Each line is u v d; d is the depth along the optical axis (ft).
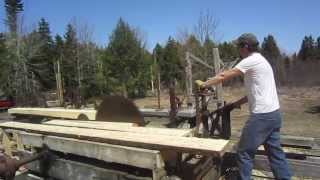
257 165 17.34
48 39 151.64
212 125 19.66
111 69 121.49
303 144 19.47
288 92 89.56
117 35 122.31
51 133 16.69
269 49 173.06
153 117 27.66
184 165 13.78
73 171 14.90
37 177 16.72
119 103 18.45
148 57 132.77
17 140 19.07
